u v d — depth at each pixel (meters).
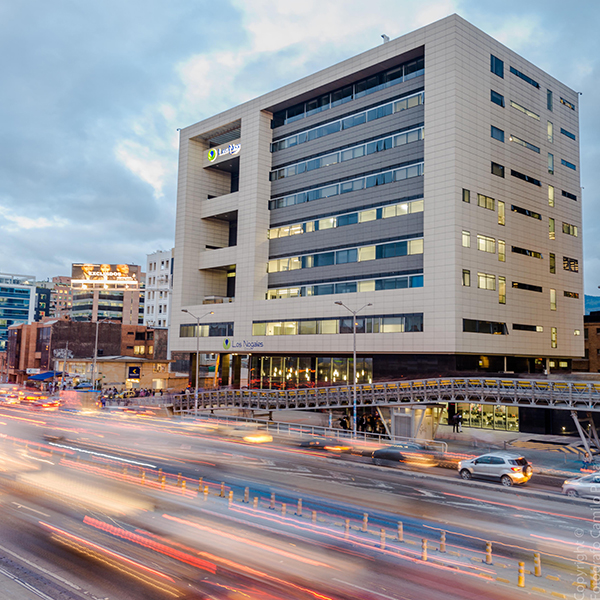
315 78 66.19
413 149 57.09
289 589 13.30
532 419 48.31
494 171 57.06
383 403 43.59
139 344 111.56
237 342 72.31
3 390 88.69
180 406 60.00
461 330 51.81
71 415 58.38
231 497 21.80
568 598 12.95
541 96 64.44
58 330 102.88
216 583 13.63
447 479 28.38
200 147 82.56
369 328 58.28
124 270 128.38
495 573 14.53
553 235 64.62
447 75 53.84
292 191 70.06
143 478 25.77
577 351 66.81
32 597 12.73
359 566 14.90
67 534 17.41
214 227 83.31
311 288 65.88
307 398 48.56
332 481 26.77
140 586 13.42
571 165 68.69
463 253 52.81
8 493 22.70
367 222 60.69
